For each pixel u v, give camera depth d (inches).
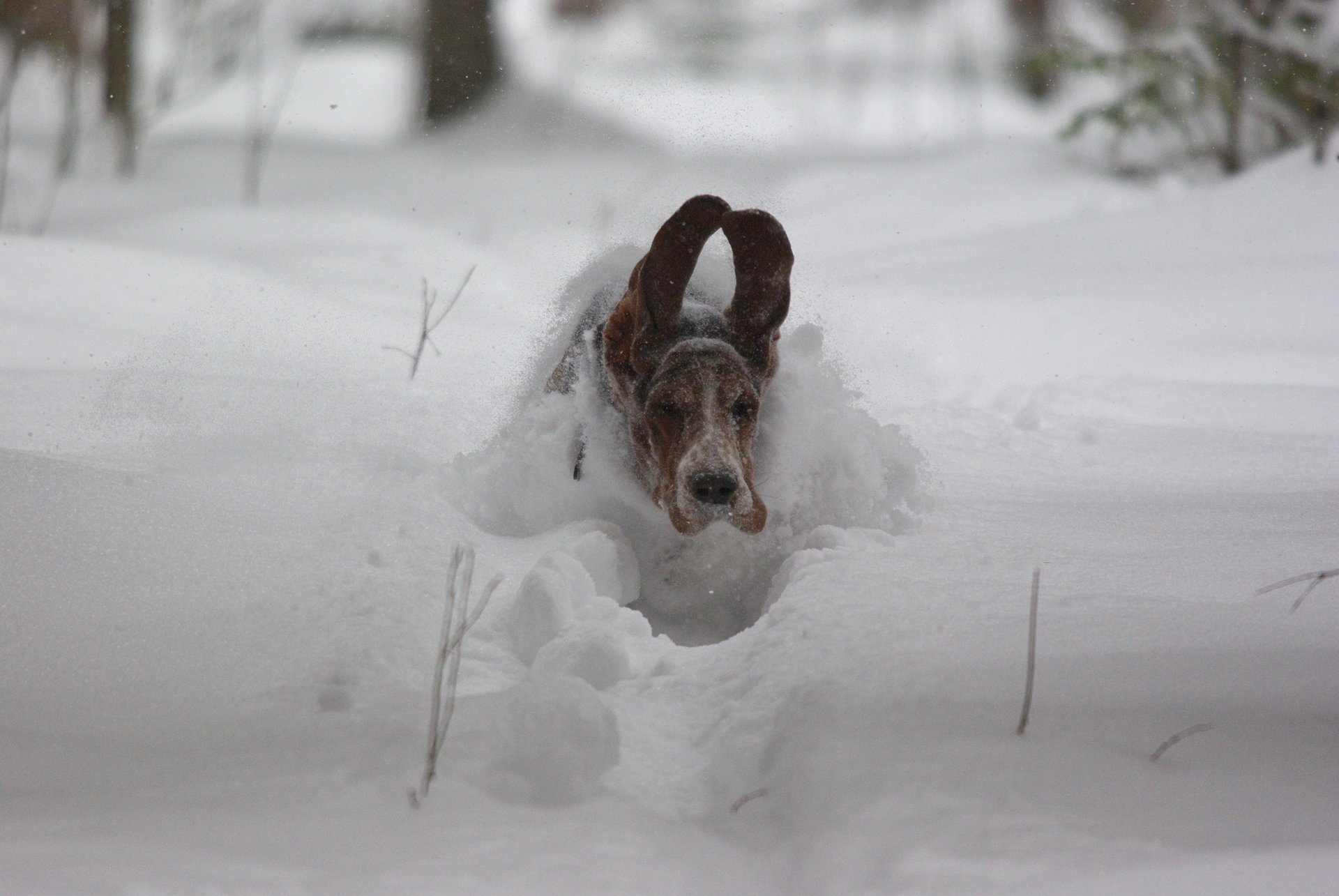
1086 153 1473.9
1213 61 1312.7
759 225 358.3
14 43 1282.0
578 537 351.6
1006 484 448.5
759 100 1924.2
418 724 220.5
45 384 520.7
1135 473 473.1
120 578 292.4
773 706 232.2
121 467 379.9
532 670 269.0
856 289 912.3
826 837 183.3
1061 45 1444.4
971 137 1672.0
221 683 247.4
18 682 245.4
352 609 282.2
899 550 334.0
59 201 1273.4
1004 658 246.5
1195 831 181.6
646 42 2102.6
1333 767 201.8
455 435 451.5
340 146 1688.0
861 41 2135.8
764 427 385.4
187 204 1270.9
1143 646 255.6
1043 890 166.2
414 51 1840.6
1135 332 787.4
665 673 270.4
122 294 737.6
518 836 188.1
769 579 373.4
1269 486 450.6
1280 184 1072.2
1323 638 263.6
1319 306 816.3
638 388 371.9
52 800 195.9
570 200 1349.7
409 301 804.6
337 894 168.7
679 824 203.0
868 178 1466.5
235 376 546.0
